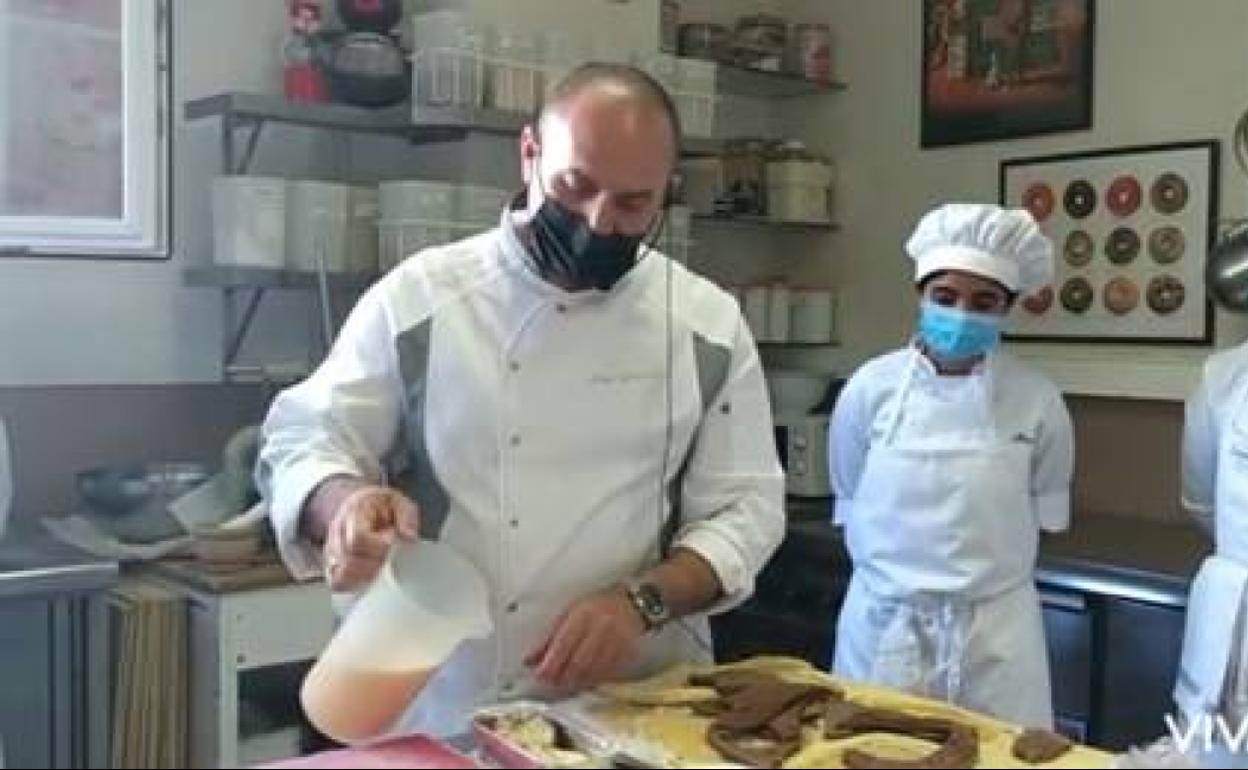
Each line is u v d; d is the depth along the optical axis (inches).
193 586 95.0
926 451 97.7
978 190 134.4
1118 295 123.1
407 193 107.3
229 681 93.4
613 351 58.2
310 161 117.2
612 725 49.8
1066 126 126.8
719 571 56.6
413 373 56.9
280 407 58.2
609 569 58.6
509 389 57.1
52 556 92.9
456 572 51.1
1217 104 116.6
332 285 109.0
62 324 107.1
